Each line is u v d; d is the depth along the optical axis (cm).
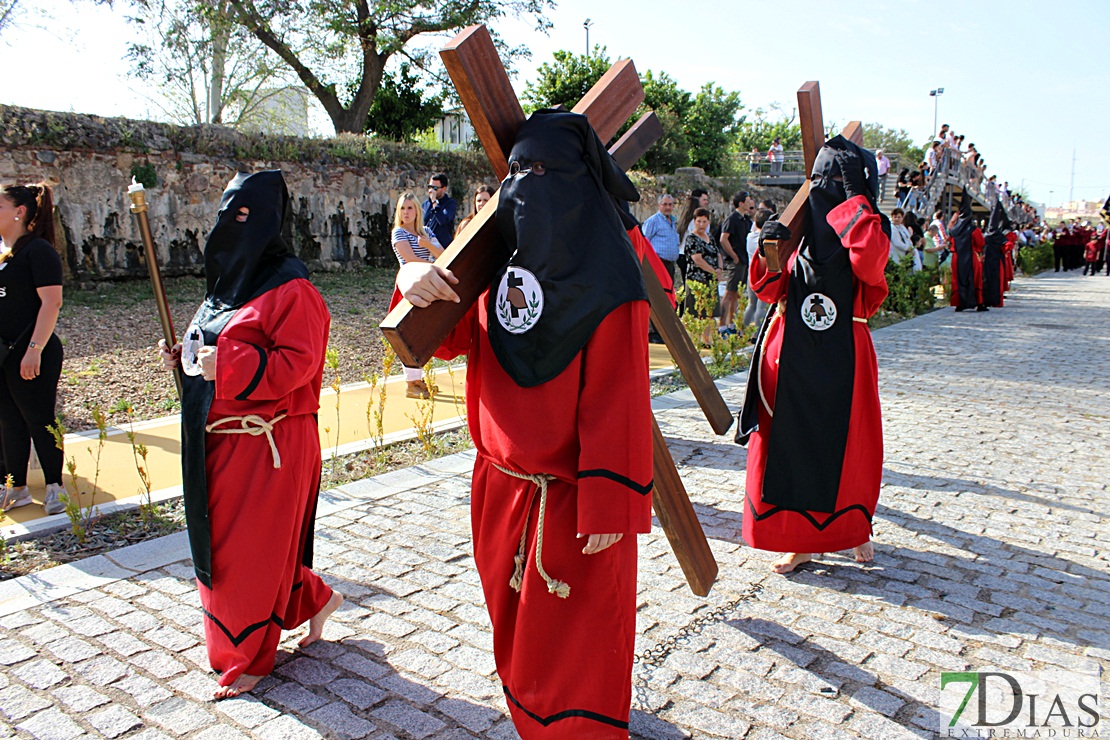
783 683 308
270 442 300
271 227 301
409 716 287
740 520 482
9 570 411
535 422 228
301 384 297
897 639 341
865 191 386
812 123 390
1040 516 484
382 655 329
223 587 297
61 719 285
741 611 366
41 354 466
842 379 388
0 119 1084
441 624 354
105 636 343
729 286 1102
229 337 290
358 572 407
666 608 369
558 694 233
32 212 472
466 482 542
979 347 1136
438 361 959
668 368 934
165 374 805
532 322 222
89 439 622
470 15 2261
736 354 971
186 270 1267
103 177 1170
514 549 242
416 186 1619
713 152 3012
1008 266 2114
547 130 223
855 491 398
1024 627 352
